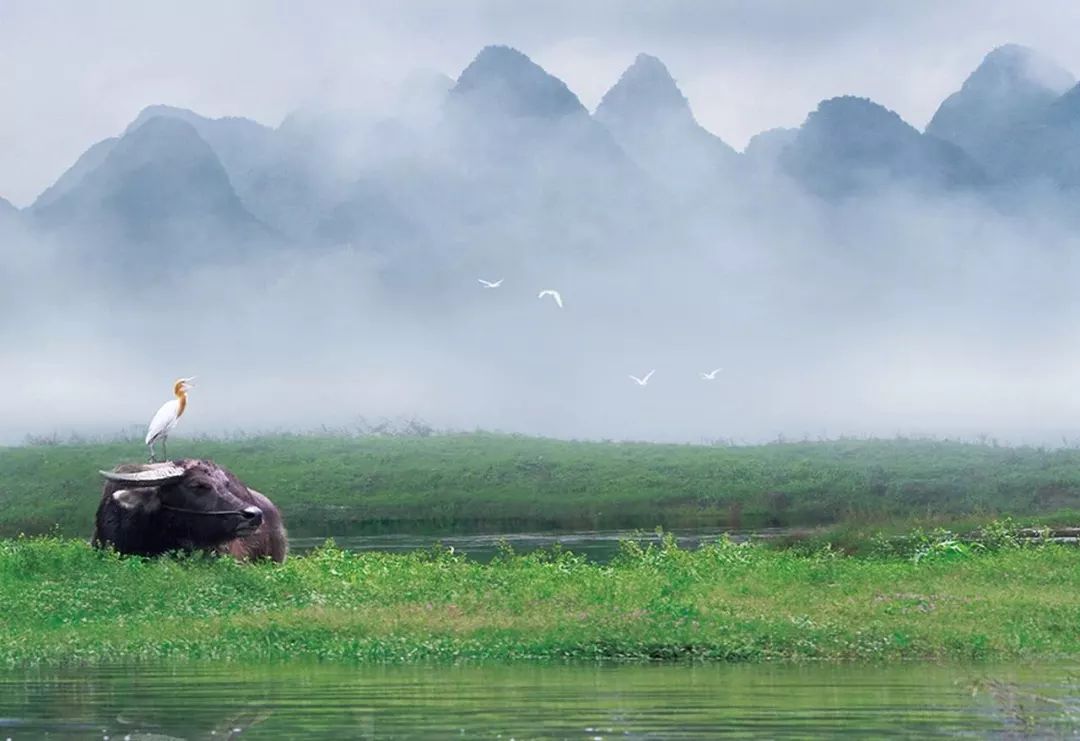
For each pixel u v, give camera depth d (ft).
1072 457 344.90
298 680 70.23
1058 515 191.62
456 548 185.47
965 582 103.91
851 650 77.71
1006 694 65.62
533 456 361.92
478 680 70.03
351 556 126.93
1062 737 56.34
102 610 91.97
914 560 123.13
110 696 66.23
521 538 208.33
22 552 105.50
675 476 332.80
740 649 77.36
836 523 229.86
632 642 78.23
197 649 79.51
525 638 80.48
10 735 58.08
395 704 63.67
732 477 329.11
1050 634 82.64
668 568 111.86
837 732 57.41
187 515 110.11
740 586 98.53
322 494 326.85
